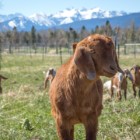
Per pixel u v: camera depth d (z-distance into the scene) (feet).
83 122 20.27
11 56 214.69
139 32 358.64
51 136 28.86
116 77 54.39
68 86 19.71
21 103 47.29
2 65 153.79
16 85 81.20
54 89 20.66
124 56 191.93
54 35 363.15
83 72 17.66
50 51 278.67
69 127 20.45
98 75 18.31
